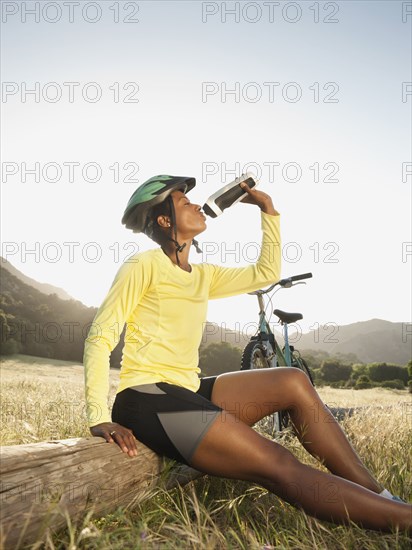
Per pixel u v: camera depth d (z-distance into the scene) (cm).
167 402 221
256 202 290
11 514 153
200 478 278
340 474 237
